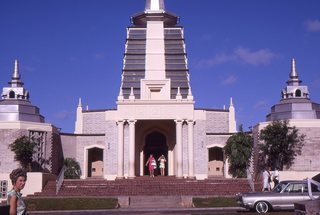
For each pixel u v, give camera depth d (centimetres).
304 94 5550
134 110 5700
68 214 3142
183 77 6144
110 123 5997
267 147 4925
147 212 3125
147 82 5953
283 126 4891
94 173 6216
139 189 4591
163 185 4712
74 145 6109
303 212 1470
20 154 5038
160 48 6269
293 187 2775
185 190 4572
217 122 6238
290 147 4919
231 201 3734
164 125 6072
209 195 4206
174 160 5984
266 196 2748
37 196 4178
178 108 5719
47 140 5506
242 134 5584
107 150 5938
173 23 6531
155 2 6600
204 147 5888
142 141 6066
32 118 5584
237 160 5494
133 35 6347
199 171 5838
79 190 4506
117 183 4731
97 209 3503
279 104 5528
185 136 5722
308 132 4969
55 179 4944
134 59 6222
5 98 5688
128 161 5644
